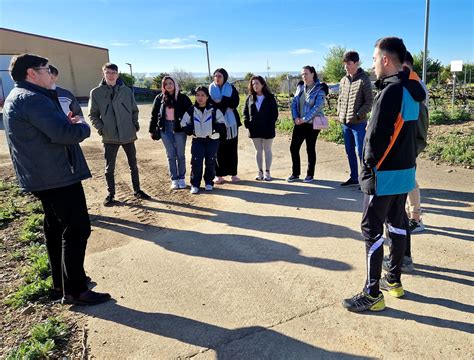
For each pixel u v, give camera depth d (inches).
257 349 109.0
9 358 106.7
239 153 369.4
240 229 191.5
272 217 204.5
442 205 208.4
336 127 432.1
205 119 242.1
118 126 224.1
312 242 173.6
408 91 110.6
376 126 110.4
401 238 124.9
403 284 137.6
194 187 251.6
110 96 221.5
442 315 120.0
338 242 172.2
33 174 119.4
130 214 217.9
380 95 110.8
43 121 113.7
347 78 231.3
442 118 454.6
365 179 118.6
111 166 232.4
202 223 201.5
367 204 119.9
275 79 1352.1
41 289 140.3
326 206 216.2
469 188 232.4
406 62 134.7
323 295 133.4
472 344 107.6
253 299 132.6
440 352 105.1
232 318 123.0
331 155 336.2
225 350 109.2
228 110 259.1
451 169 271.0
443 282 137.6
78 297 132.6
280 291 136.9
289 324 118.9
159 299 135.3
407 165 115.9
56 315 129.0
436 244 165.5
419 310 123.0
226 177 287.1
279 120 556.7
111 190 234.2
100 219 212.1
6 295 141.3
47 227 133.8
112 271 155.6
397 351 106.1
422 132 136.9
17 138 117.9
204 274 150.5
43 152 118.5
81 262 131.4
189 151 396.8
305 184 258.4
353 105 224.7
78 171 125.7
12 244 181.6
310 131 253.1
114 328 121.0
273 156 348.2
